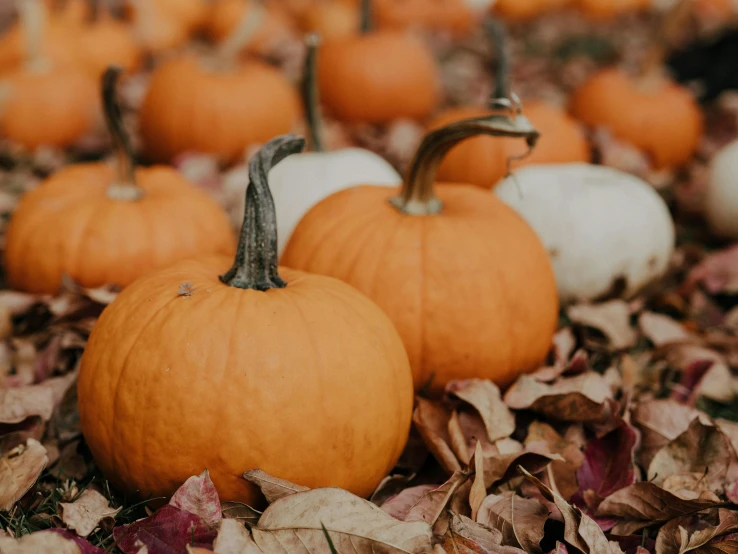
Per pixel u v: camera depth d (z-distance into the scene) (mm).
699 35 2340
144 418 518
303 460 522
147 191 830
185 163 1164
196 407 510
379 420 547
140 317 541
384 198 701
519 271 664
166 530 491
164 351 519
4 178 1186
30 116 1294
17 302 766
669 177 1275
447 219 672
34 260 779
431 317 640
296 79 1922
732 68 1722
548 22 3010
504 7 3049
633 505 560
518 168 972
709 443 596
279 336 522
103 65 1740
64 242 769
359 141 1412
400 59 1468
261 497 529
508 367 670
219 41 2295
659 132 1286
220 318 526
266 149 566
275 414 512
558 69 2275
